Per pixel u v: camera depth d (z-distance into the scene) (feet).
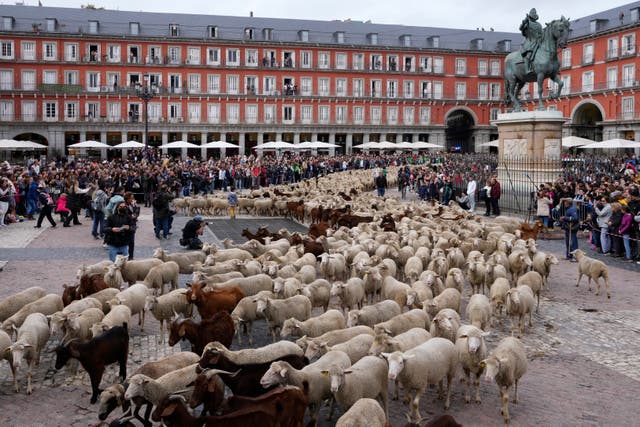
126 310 40.32
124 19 275.39
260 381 30.53
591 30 248.32
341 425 25.88
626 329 46.75
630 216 70.59
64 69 256.11
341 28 301.22
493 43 308.19
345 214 89.40
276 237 73.61
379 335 33.71
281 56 279.90
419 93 292.40
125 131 261.65
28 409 32.71
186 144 193.47
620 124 227.81
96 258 70.69
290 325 38.01
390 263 54.95
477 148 297.12
